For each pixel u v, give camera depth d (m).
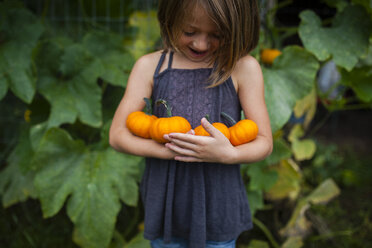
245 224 1.31
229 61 1.03
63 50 1.99
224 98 1.12
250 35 1.06
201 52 1.05
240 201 1.26
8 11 1.98
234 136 1.03
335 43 1.87
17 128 2.69
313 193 2.34
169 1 0.99
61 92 1.96
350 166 3.26
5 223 2.29
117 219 2.37
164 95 1.13
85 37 2.05
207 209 1.20
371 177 3.09
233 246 1.32
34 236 2.20
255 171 2.03
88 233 1.74
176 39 1.02
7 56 1.92
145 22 2.51
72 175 1.79
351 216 2.55
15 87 1.87
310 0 3.98
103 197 1.76
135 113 1.09
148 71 1.16
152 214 1.22
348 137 4.16
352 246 2.23
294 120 2.61
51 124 1.85
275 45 2.23
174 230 1.27
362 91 2.16
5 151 2.56
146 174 1.28
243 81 1.13
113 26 2.50
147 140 1.06
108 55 2.08
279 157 2.03
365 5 1.91
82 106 1.94
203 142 0.95
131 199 1.79
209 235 1.23
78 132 2.35
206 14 0.92
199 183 1.16
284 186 2.25
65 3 2.53
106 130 1.89
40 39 2.37
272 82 1.80
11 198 2.21
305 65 1.86
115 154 1.86
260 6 2.04
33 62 1.88
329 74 3.64
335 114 4.23
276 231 2.33
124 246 1.89
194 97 1.12
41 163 1.75
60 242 2.17
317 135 4.12
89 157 1.86
